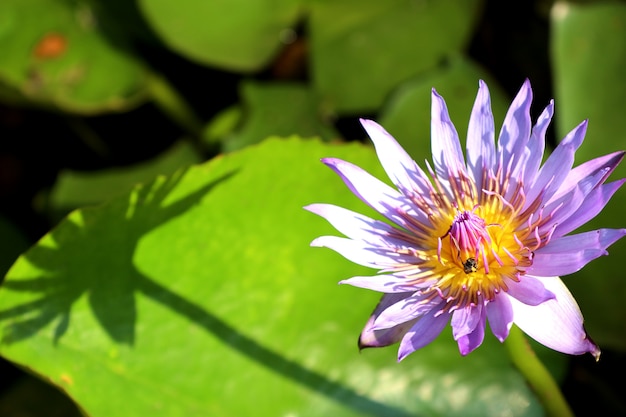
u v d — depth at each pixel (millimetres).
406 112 853
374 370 760
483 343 767
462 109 852
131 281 754
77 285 748
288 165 773
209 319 756
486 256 687
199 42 896
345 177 674
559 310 658
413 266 688
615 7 830
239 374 752
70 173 900
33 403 832
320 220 770
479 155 697
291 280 765
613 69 819
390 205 691
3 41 901
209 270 761
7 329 736
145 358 747
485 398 760
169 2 878
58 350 737
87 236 753
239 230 766
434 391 760
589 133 813
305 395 754
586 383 810
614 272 793
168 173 897
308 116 883
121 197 760
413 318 671
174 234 762
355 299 765
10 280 744
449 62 873
